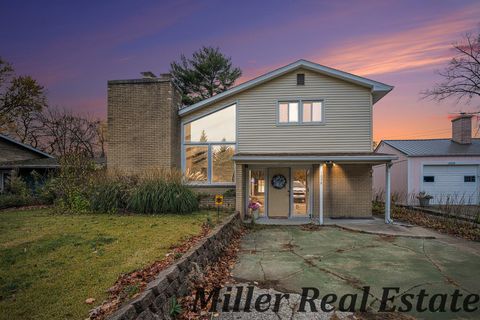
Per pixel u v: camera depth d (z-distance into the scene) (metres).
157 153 10.66
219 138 11.10
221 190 10.89
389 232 7.89
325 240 7.19
